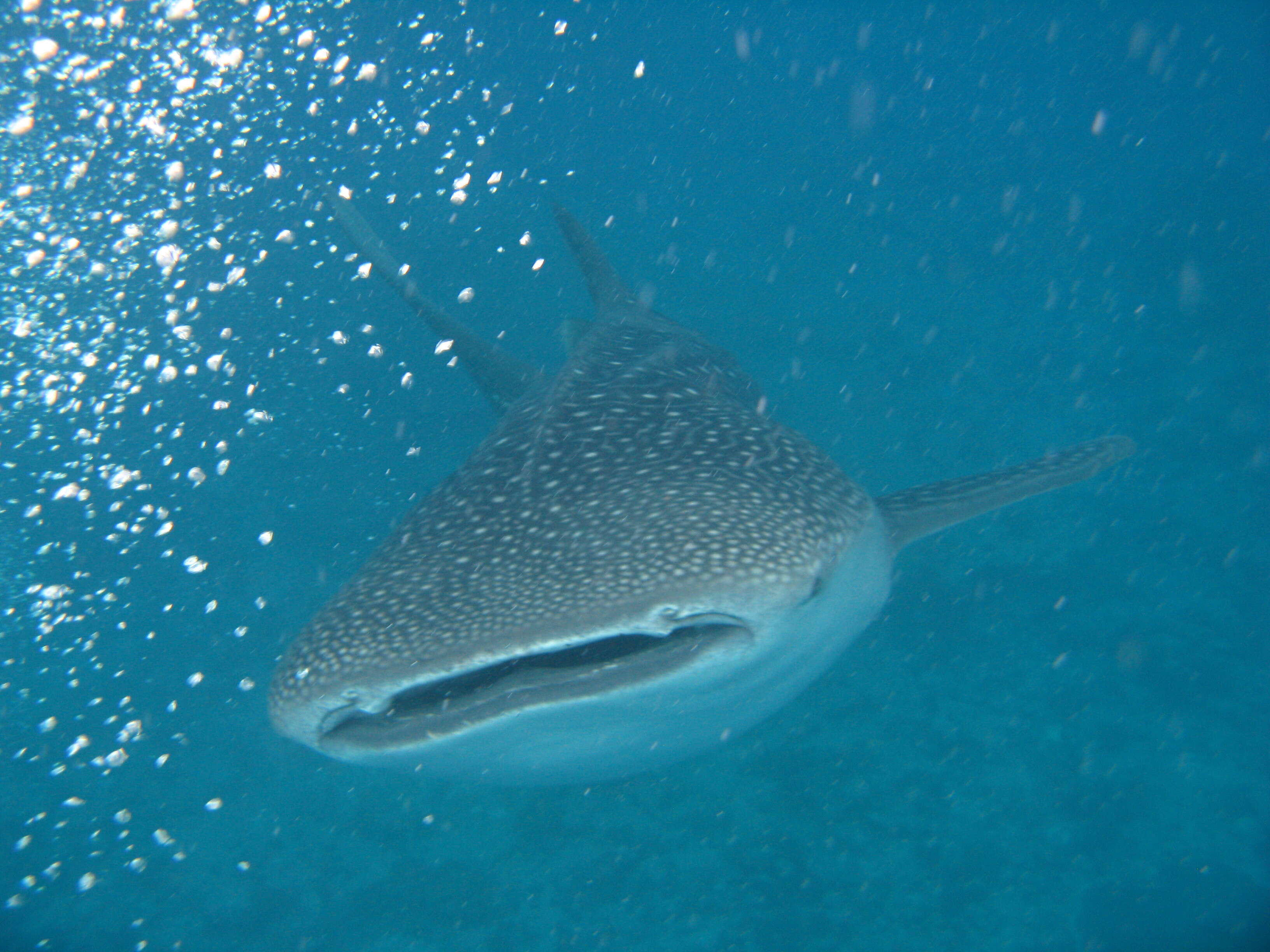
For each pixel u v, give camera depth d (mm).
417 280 10477
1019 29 21844
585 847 4879
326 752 2908
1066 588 5957
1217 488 6559
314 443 7910
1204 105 14180
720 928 4395
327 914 4770
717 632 2600
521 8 19625
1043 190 12102
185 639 6387
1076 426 7492
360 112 14242
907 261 10578
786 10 24328
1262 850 4324
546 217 12375
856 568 3207
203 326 9258
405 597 2734
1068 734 5043
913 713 5285
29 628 6434
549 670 2570
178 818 5340
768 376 8562
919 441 7547
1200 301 8805
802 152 14852
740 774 5094
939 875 4465
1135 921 4125
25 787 5523
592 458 3162
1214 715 5016
